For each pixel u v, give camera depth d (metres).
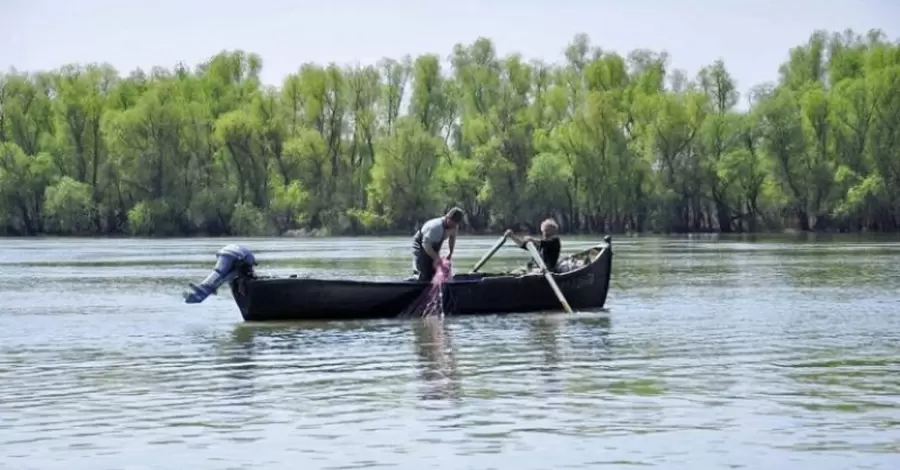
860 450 13.35
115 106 116.50
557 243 29.75
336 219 110.12
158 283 42.66
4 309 31.53
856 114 101.94
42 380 18.73
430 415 15.51
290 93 113.31
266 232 109.62
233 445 13.99
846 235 103.31
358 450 13.68
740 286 37.69
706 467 12.78
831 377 18.16
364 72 114.50
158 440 14.28
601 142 104.00
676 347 21.84
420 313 27.44
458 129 116.75
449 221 27.78
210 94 118.88
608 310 29.16
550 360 20.30
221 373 19.30
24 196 111.38
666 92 109.81
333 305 27.02
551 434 14.33
